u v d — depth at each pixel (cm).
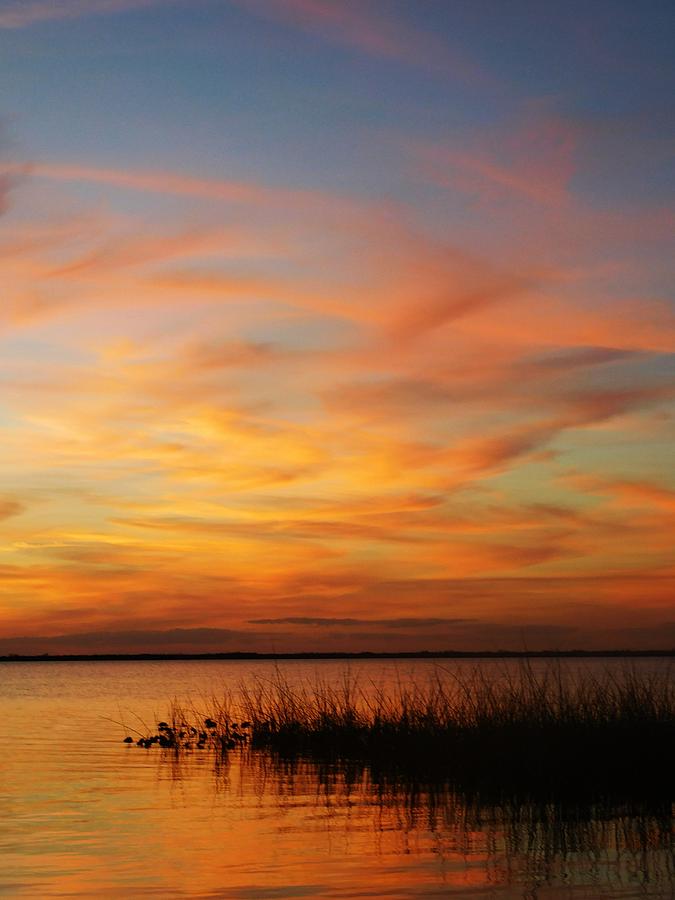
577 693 2156
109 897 1121
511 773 1941
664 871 1266
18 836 1444
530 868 1276
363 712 2816
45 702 5141
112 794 1845
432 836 1462
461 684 2577
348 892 1149
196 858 1305
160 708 4506
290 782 2012
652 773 1906
